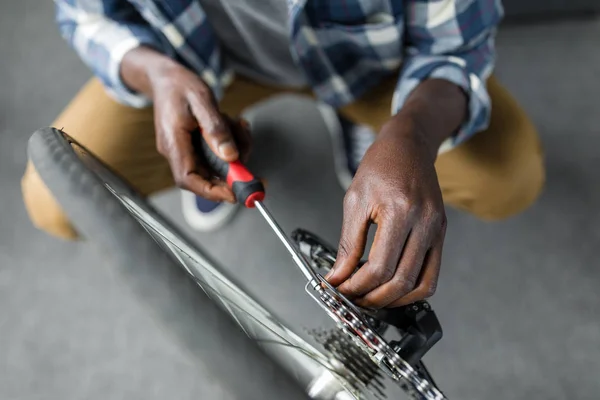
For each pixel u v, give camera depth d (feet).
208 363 0.89
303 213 3.98
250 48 2.81
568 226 3.75
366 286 1.56
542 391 3.28
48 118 4.59
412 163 1.71
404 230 1.60
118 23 2.58
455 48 2.35
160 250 1.00
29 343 3.68
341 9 2.36
